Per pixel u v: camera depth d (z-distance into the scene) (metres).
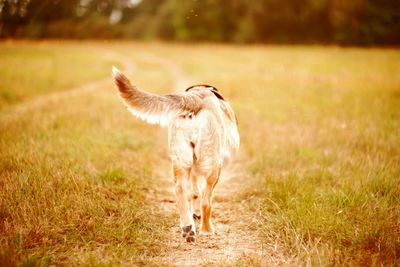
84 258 4.32
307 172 6.90
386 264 4.33
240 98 13.70
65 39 53.97
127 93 4.84
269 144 8.75
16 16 31.41
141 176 6.92
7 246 4.30
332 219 5.10
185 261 4.60
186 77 20.89
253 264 4.40
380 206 5.40
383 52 34.00
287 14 53.56
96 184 6.21
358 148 8.02
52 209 5.23
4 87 14.58
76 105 11.97
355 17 50.22
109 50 41.12
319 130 9.45
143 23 62.84
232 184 7.14
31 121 9.52
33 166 6.41
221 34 56.06
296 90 14.92
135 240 4.85
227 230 5.40
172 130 4.86
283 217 5.24
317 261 4.33
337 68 21.50
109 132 9.09
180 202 4.71
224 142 5.19
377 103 11.81
